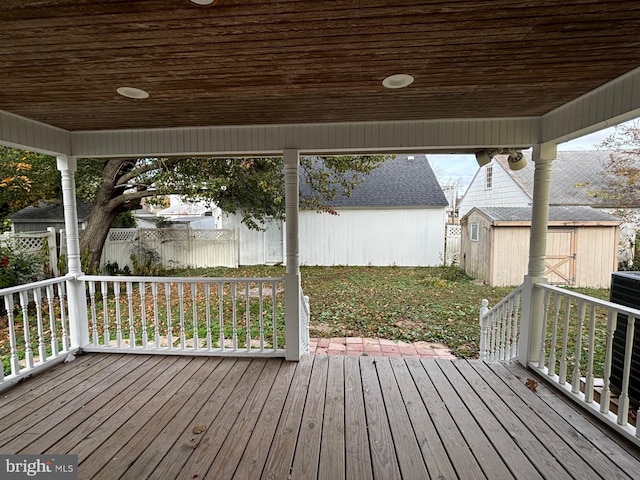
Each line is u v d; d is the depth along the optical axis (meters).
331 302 6.70
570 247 8.19
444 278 9.12
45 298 6.67
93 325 3.70
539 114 3.05
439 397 2.74
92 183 7.35
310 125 3.29
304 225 11.19
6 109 2.79
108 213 7.43
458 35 1.70
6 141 2.89
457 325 5.42
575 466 1.95
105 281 3.66
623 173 8.56
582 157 12.52
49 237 6.83
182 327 3.61
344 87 2.37
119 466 1.95
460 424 2.37
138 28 1.60
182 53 1.86
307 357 3.56
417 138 3.21
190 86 2.32
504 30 1.66
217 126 3.35
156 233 10.10
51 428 2.32
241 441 2.18
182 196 8.17
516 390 2.86
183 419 2.43
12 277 5.73
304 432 2.28
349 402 2.66
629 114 2.21
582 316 2.66
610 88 2.33
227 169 7.26
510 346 3.64
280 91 2.44
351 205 10.96
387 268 10.71
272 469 1.93
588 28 1.64
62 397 2.74
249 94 2.49
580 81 2.30
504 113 3.02
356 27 1.62
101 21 1.53
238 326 5.39
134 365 3.37
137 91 2.41
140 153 3.48
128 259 9.44
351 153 3.56
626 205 9.05
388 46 1.81
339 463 1.98
